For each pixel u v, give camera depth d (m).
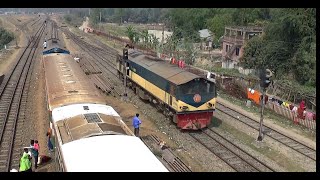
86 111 16.53
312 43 36.25
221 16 82.19
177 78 23.23
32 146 17.47
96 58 54.81
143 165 11.47
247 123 25.25
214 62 58.50
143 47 64.81
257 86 34.72
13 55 59.09
